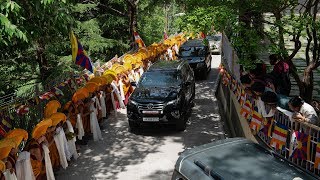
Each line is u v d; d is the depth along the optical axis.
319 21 7.80
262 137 7.31
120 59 15.48
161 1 22.02
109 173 8.34
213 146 5.59
